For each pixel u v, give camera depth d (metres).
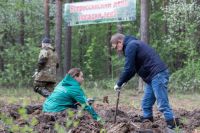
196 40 22.61
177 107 13.57
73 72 7.95
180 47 22.53
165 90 7.02
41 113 7.89
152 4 27.03
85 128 6.41
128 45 7.10
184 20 22.61
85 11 19.42
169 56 25.09
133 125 6.97
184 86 20.69
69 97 7.84
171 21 22.91
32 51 22.59
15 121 6.70
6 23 24.22
